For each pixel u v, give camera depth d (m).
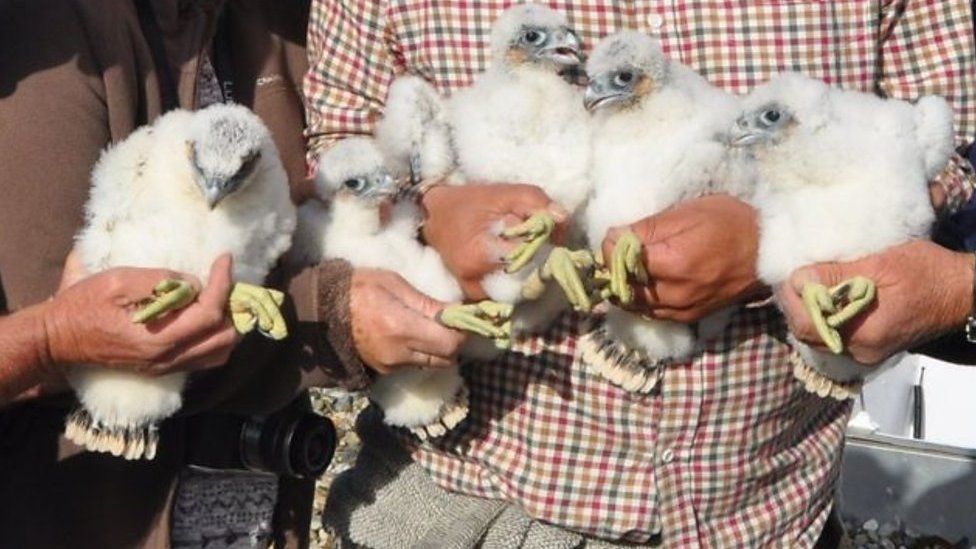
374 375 2.81
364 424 3.20
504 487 2.93
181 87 2.83
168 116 2.57
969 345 3.05
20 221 2.57
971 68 2.95
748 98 2.68
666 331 2.70
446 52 2.91
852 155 2.55
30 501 2.69
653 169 2.67
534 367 2.86
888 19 2.93
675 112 2.71
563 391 2.85
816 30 2.85
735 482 2.90
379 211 2.79
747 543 2.94
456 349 2.63
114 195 2.51
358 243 2.76
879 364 2.66
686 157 2.64
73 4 2.66
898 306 2.53
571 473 2.88
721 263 2.55
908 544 4.69
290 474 2.90
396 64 3.03
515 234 2.53
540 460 2.89
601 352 2.78
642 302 2.61
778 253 2.54
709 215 2.56
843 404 3.12
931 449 4.73
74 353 2.42
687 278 2.54
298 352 2.74
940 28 2.94
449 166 2.85
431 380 2.80
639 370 2.77
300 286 2.71
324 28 3.10
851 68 2.89
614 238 2.56
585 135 2.75
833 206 2.54
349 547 3.15
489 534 2.95
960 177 2.91
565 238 2.69
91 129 2.63
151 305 2.34
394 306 2.64
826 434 3.07
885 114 2.62
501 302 2.58
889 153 2.56
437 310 2.63
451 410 2.84
